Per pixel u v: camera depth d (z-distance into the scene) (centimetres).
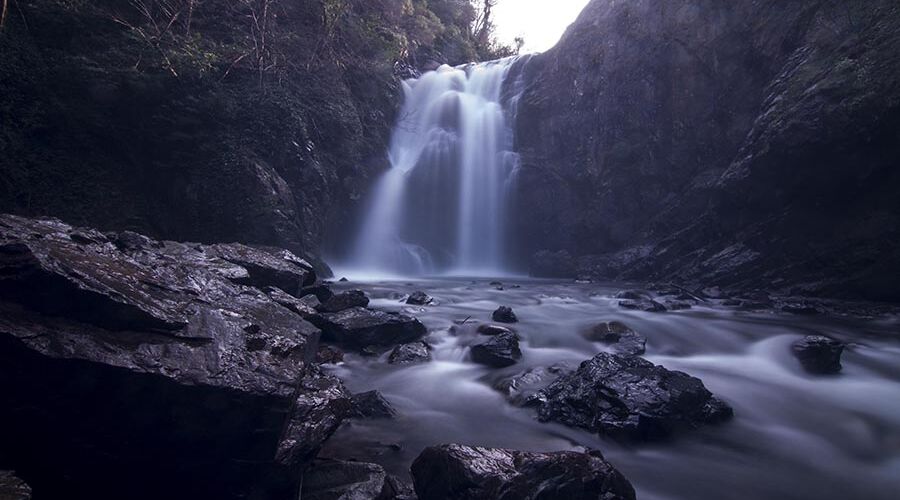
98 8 1347
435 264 2073
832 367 745
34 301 345
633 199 1872
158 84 1310
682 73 1767
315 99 1734
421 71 2759
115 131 1279
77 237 476
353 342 764
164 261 514
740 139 1616
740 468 495
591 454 433
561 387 610
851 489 466
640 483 464
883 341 893
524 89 2297
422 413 582
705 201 1623
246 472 383
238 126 1458
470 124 2238
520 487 353
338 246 1778
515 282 1662
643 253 1702
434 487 378
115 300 370
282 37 1711
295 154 1526
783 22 1524
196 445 369
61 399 332
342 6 1847
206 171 1373
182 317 410
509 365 725
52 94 1205
